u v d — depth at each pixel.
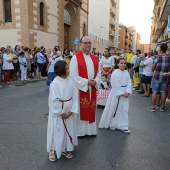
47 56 14.03
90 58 4.17
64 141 3.31
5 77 10.91
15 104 6.71
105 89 6.74
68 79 3.25
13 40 16.20
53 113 3.10
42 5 17.75
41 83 11.50
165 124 5.18
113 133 4.54
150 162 3.35
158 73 6.01
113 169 3.13
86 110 4.14
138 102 7.52
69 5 23.80
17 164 3.21
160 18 18.14
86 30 29.67
